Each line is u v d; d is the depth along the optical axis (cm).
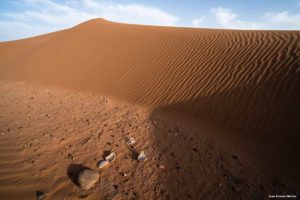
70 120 511
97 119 522
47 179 261
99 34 1380
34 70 1201
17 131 417
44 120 504
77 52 1216
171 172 297
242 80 549
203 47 800
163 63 793
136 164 317
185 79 661
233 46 732
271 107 438
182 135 422
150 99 646
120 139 406
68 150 350
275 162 318
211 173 295
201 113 514
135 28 1396
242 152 351
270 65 552
